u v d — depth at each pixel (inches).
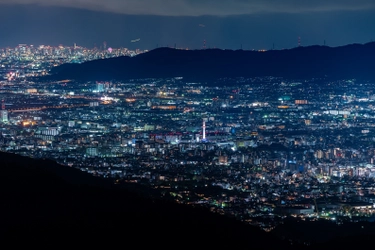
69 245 6791.3
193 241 7623.0
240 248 7824.8
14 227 7012.8
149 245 7229.3
